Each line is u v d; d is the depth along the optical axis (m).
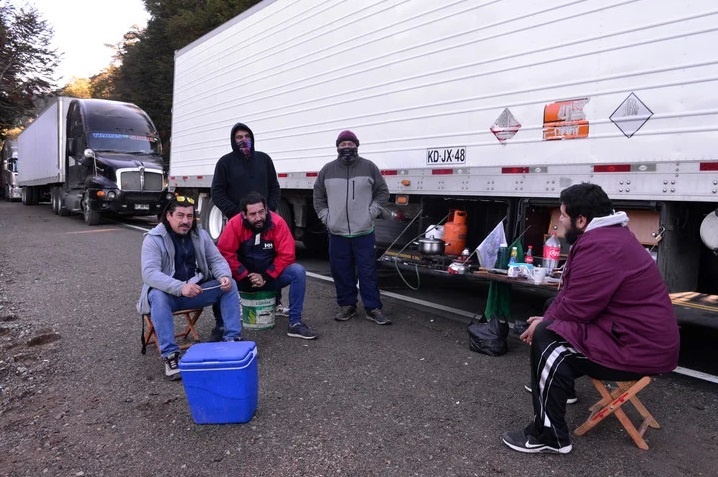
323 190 5.27
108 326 4.97
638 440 2.91
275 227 4.67
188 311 4.20
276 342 4.57
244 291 4.82
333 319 5.30
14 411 3.33
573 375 2.80
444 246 5.48
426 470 2.69
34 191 23.20
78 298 6.00
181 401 3.44
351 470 2.68
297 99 7.45
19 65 26.41
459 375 3.89
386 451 2.86
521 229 4.71
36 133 19.56
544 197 4.48
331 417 3.24
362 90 6.28
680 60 3.60
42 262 8.29
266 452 2.85
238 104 8.95
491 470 2.69
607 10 3.97
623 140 3.91
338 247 5.17
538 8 4.42
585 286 2.72
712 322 5.52
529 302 6.19
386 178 5.99
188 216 4.01
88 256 8.84
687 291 3.95
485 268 4.79
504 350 4.32
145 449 2.88
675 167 3.65
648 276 2.70
